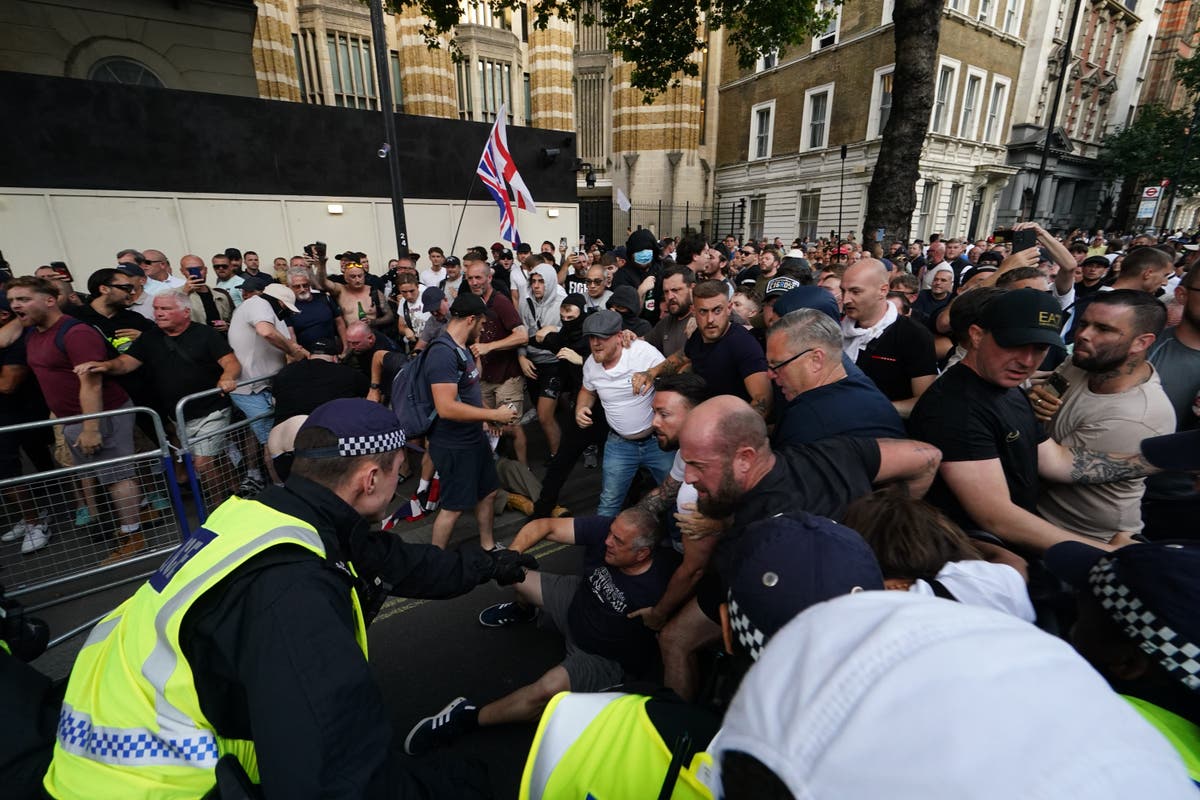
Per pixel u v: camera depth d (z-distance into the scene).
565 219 13.70
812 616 0.52
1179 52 30.59
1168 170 25.38
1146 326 1.79
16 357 3.60
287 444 2.34
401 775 1.11
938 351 3.78
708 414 1.45
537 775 0.93
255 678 0.98
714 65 25.28
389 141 7.00
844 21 19.06
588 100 25.48
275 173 9.81
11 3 10.11
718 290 2.86
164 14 11.34
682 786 0.81
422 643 2.70
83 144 8.19
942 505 1.80
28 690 1.30
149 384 3.90
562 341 4.71
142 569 3.16
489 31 21.97
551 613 2.47
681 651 1.87
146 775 1.07
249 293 4.46
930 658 0.40
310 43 20.25
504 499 4.04
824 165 20.59
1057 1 20.20
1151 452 1.58
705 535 1.61
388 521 3.83
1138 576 0.75
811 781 0.38
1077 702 0.36
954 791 0.32
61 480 2.86
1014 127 21.56
